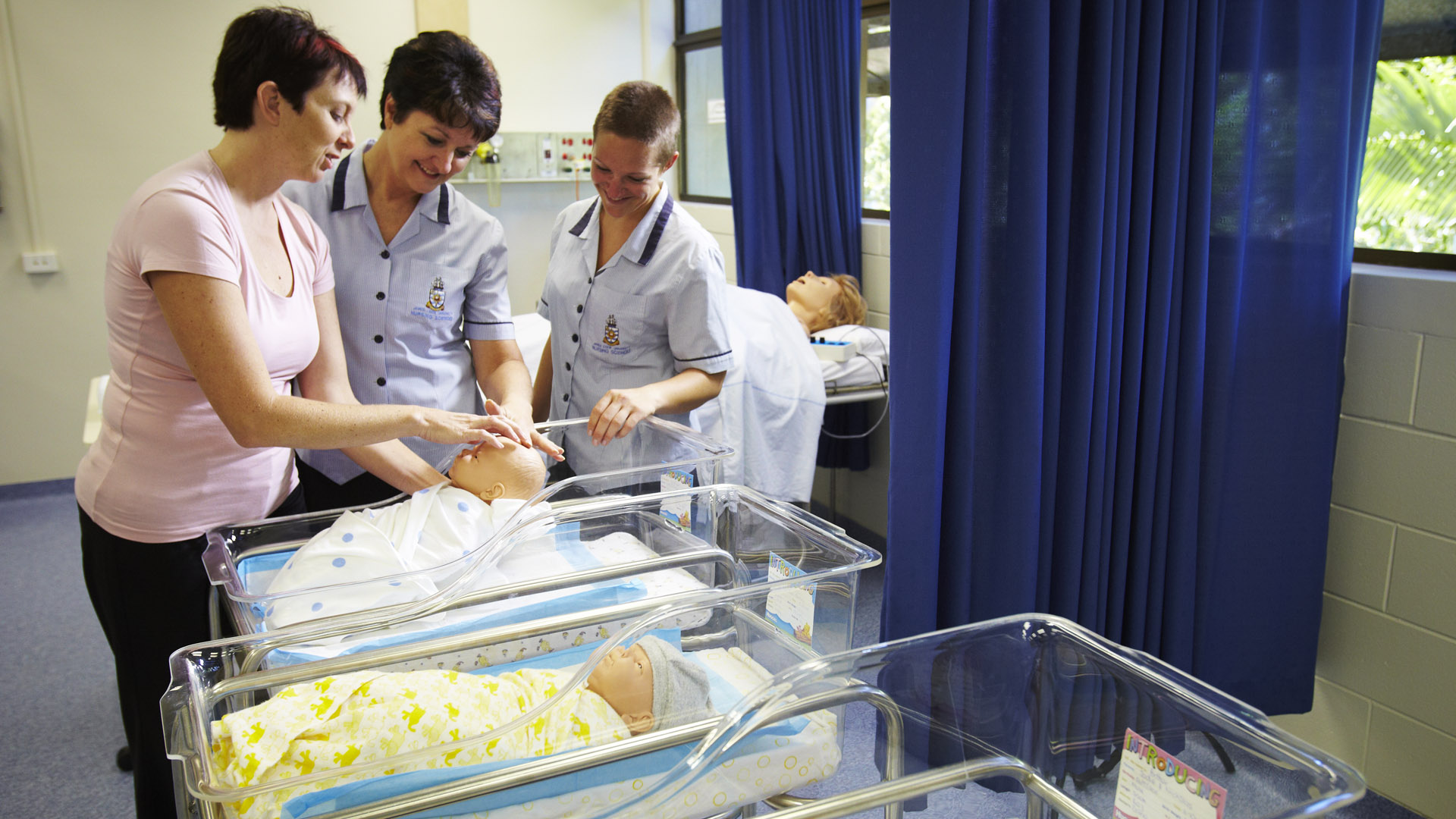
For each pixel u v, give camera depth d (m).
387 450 1.60
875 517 3.56
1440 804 1.90
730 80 3.37
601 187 1.68
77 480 1.39
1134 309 1.65
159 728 1.42
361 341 1.70
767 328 2.82
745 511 1.46
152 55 3.90
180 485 1.33
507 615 1.21
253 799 0.88
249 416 1.26
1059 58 1.52
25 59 3.71
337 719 0.93
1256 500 1.90
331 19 4.24
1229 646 1.95
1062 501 1.69
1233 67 1.68
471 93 1.45
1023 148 1.50
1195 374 1.72
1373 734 2.01
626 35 4.82
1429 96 1.96
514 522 1.38
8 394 3.90
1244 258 1.79
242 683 1.00
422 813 0.90
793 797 1.02
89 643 2.75
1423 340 1.84
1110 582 1.77
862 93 3.65
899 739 1.03
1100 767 0.95
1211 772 0.86
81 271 3.94
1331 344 1.87
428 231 1.70
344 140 1.35
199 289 1.21
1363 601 2.00
